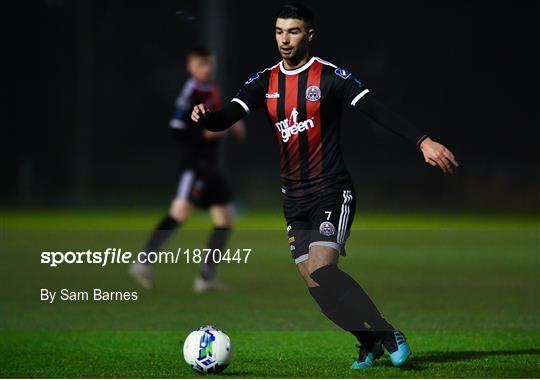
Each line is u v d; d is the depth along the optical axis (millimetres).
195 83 39562
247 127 113688
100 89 119938
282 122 23547
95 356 26203
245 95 23922
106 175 118000
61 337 29641
